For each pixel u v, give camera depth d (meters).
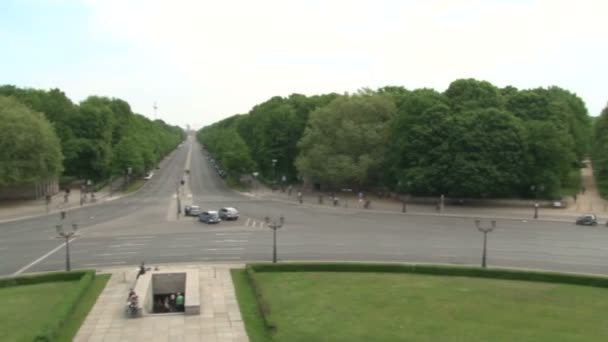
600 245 60.72
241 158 131.62
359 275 48.59
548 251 57.75
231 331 34.91
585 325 35.66
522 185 93.44
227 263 52.56
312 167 104.50
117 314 38.09
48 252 57.81
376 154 99.25
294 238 64.75
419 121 95.12
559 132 92.00
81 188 120.44
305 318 36.94
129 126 168.00
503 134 90.38
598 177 102.81
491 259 54.34
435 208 90.06
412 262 53.12
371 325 35.56
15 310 38.75
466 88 103.44
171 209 90.69
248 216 82.31
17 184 97.75
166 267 50.62
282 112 136.25
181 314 38.09
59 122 127.56
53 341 32.75
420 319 36.78
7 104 96.88
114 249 58.94
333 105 106.88
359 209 89.94
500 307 39.41
